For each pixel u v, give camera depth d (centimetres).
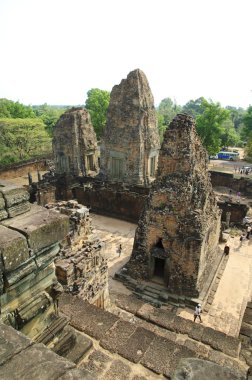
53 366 289
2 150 4509
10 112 6369
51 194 3050
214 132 4912
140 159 2923
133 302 1176
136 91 2773
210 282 1820
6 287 432
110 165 3130
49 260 500
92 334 680
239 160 5959
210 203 1816
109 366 593
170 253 1694
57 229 487
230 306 1658
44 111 8706
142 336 675
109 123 3009
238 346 881
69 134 3253
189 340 922
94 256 1168
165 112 9619
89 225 1271
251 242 2425
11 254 414
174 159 1644
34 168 4634
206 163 1808
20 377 278
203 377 299
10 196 475
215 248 2053
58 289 539
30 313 479
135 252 1831
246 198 3669
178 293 1702
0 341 316
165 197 1680
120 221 2794
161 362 605
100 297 1241
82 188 3003
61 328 551
